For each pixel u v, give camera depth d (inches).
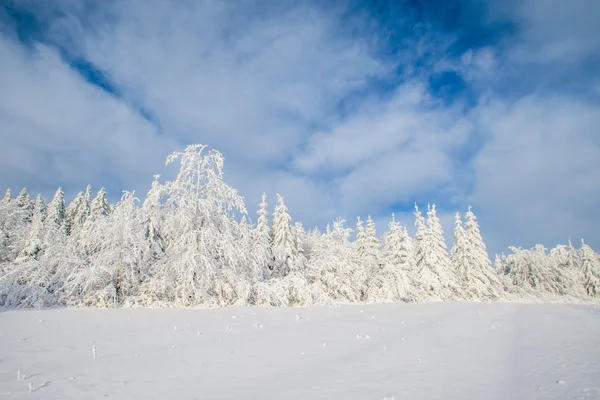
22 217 1212.5
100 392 241.6
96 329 436.8
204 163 874.1
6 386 244.7
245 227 970.1
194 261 750.5
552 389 243.8
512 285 2174.0
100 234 751.7
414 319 645.3
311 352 364.2
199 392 245.6
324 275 1162.0
